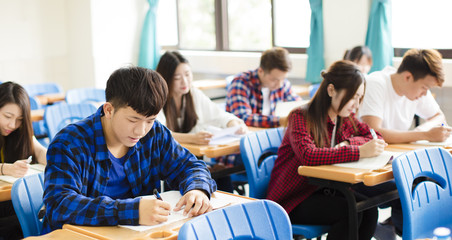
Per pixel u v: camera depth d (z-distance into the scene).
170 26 6.34
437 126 2.48
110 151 1.53
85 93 4.20
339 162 2.09
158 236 1.29
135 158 1.57
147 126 1.43
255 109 3.25
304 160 2.10
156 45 6.12
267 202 1.32
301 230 2.11
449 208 1.86
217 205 1.49
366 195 2.46
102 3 5.97
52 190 1.40
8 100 2.14
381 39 4.22
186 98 2.83
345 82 2.15
